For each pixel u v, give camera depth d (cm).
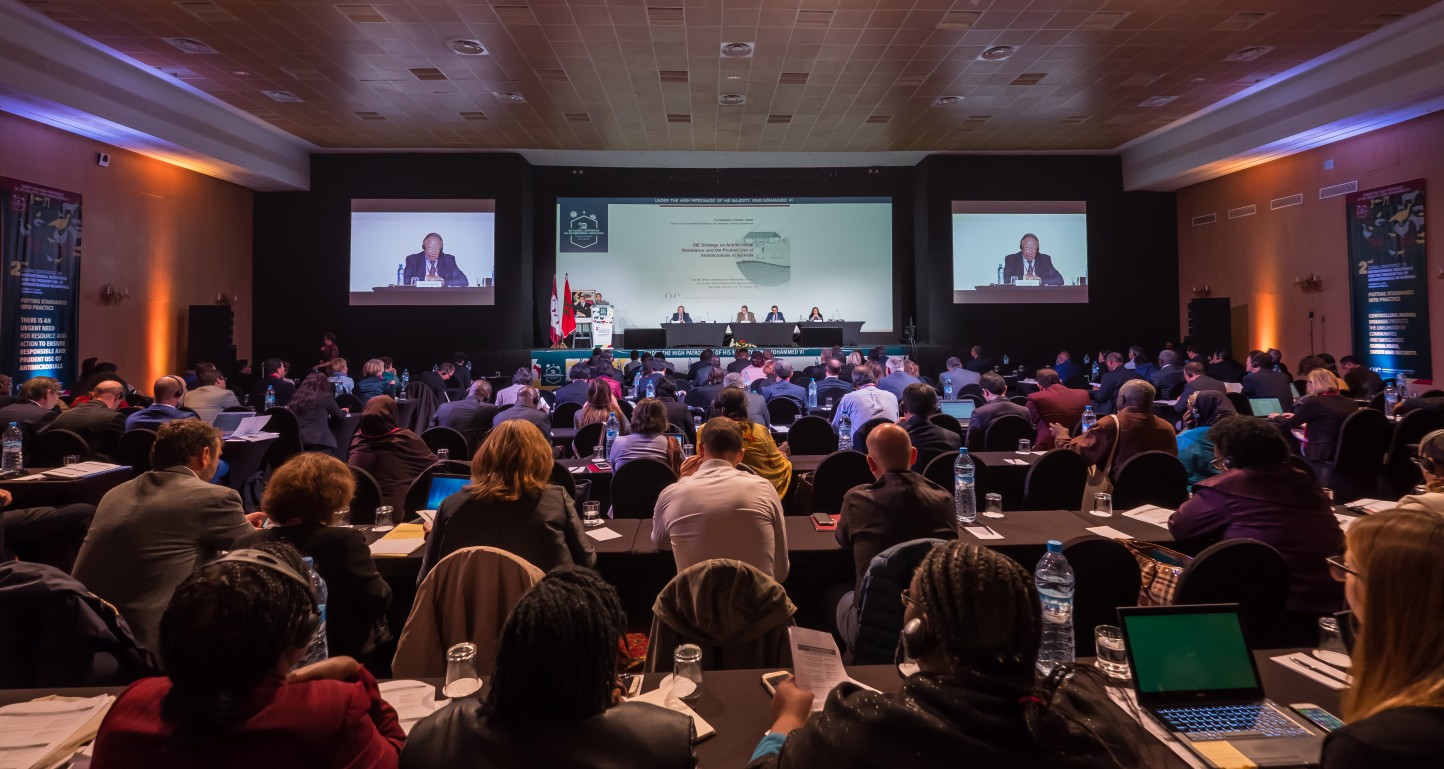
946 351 1384
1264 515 260
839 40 849
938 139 1294
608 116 1145
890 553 214
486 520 252
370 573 235
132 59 913
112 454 561
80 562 245
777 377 805
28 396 602
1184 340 1409
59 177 964
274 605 114
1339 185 1092
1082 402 571
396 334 1373
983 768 96
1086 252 1427
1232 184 1302
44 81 825
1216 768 142
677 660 177
